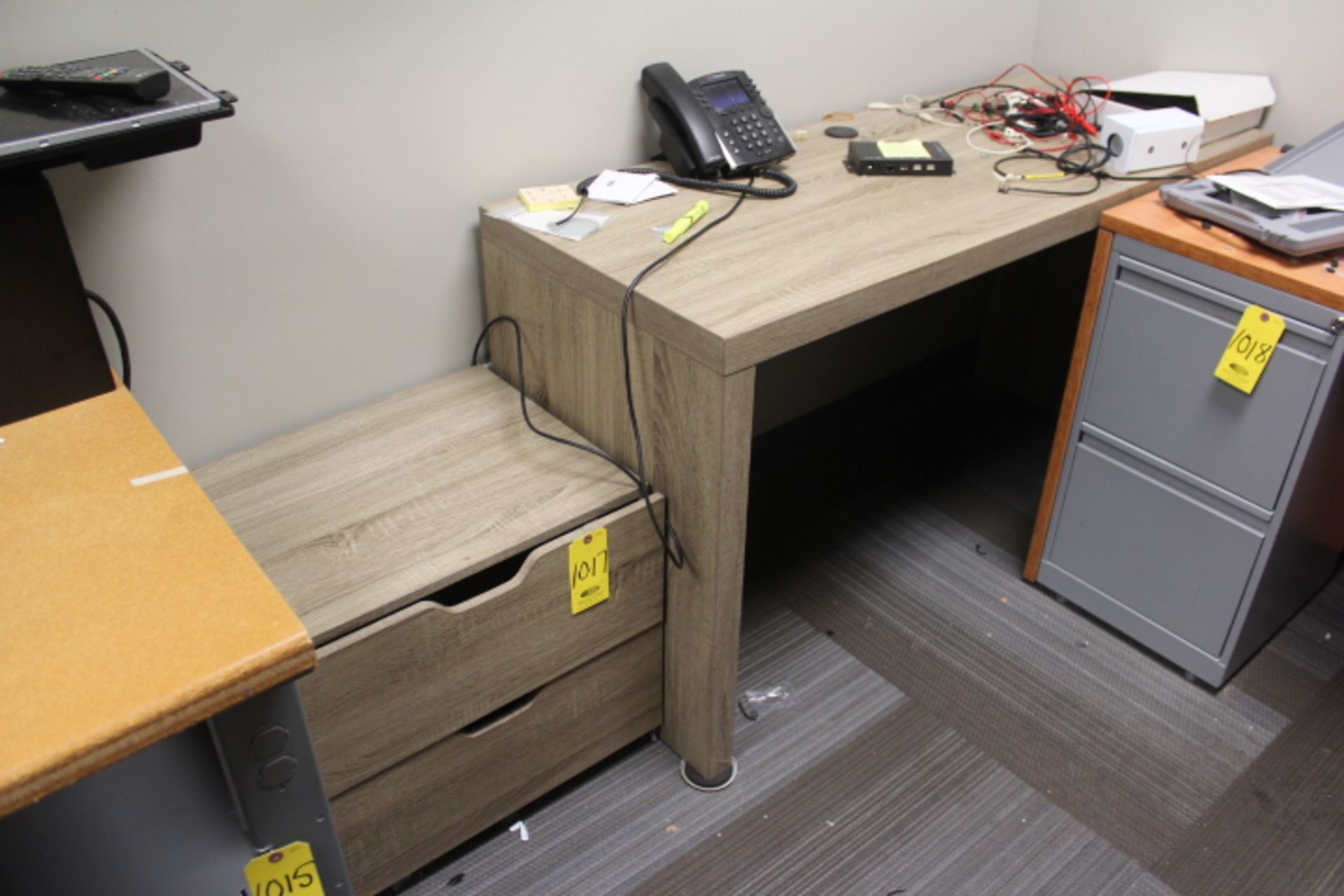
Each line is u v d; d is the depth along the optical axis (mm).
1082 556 1712
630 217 1378
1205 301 1395
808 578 1843
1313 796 1439
